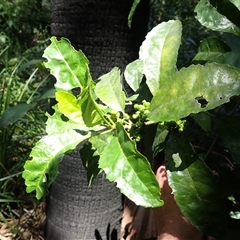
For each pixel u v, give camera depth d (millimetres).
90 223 678
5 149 927
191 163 311
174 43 329
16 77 1301
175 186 310
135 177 254
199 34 1327
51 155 286
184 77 273
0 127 802
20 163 931
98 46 580
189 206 308
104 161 263
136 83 363
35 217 863
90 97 265
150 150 370
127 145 260
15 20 1940
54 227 700
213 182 307
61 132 293
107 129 302
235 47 386
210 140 745
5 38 1795
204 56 362
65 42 307
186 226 376
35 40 2010
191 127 796
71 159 636
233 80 260
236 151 316
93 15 567
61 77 301
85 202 662
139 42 616
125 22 578
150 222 697
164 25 340
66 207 673
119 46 585
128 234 718
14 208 910
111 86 302
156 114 281
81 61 304
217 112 414
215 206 305
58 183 668
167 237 373
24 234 830
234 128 321
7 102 1021
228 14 334
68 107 275
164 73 316
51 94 696
